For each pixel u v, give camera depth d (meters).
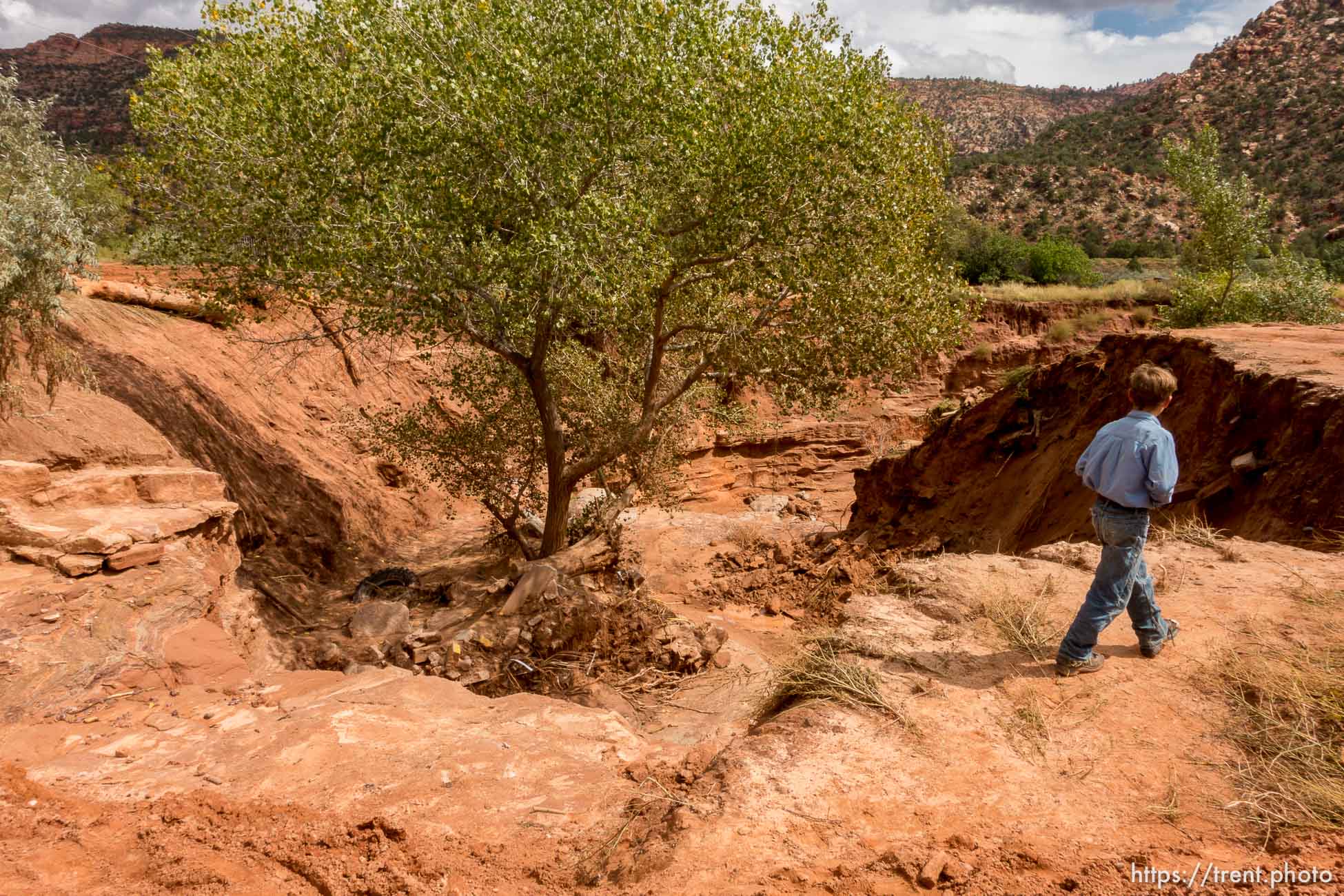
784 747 4.04
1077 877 3.00
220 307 12.06
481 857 3.81
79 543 7.59
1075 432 13.01
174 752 5.55
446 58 11.19
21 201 9.80
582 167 11.26
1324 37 124.62
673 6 10.99
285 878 3.84
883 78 12.51
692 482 27.83
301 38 11.28
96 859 4.15
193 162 11.22
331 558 16.30
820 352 13.80
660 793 4.08
